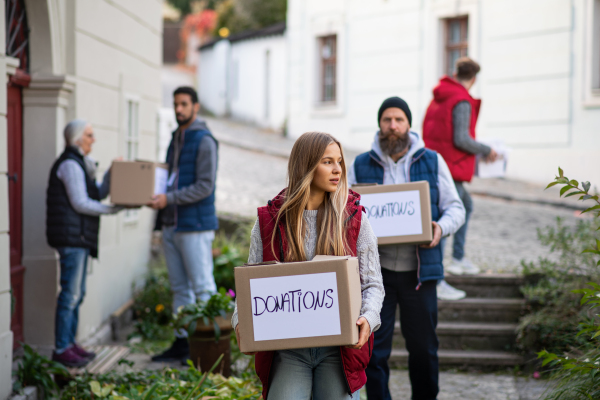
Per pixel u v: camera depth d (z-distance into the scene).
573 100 10.70
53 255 5.00
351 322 2.21
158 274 6.89
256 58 18.83
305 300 2.23
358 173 3.80
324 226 2.39
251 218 7.93
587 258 5.07
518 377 4.66
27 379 3.85
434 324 3.58
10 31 4.71
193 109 4.91
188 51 29.20
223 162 13.04
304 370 2.40
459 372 4.85
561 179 2.64
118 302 6.41
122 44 6.54
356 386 2.38
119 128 6.45
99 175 5.85
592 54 10.46
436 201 3.63
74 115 5.19
